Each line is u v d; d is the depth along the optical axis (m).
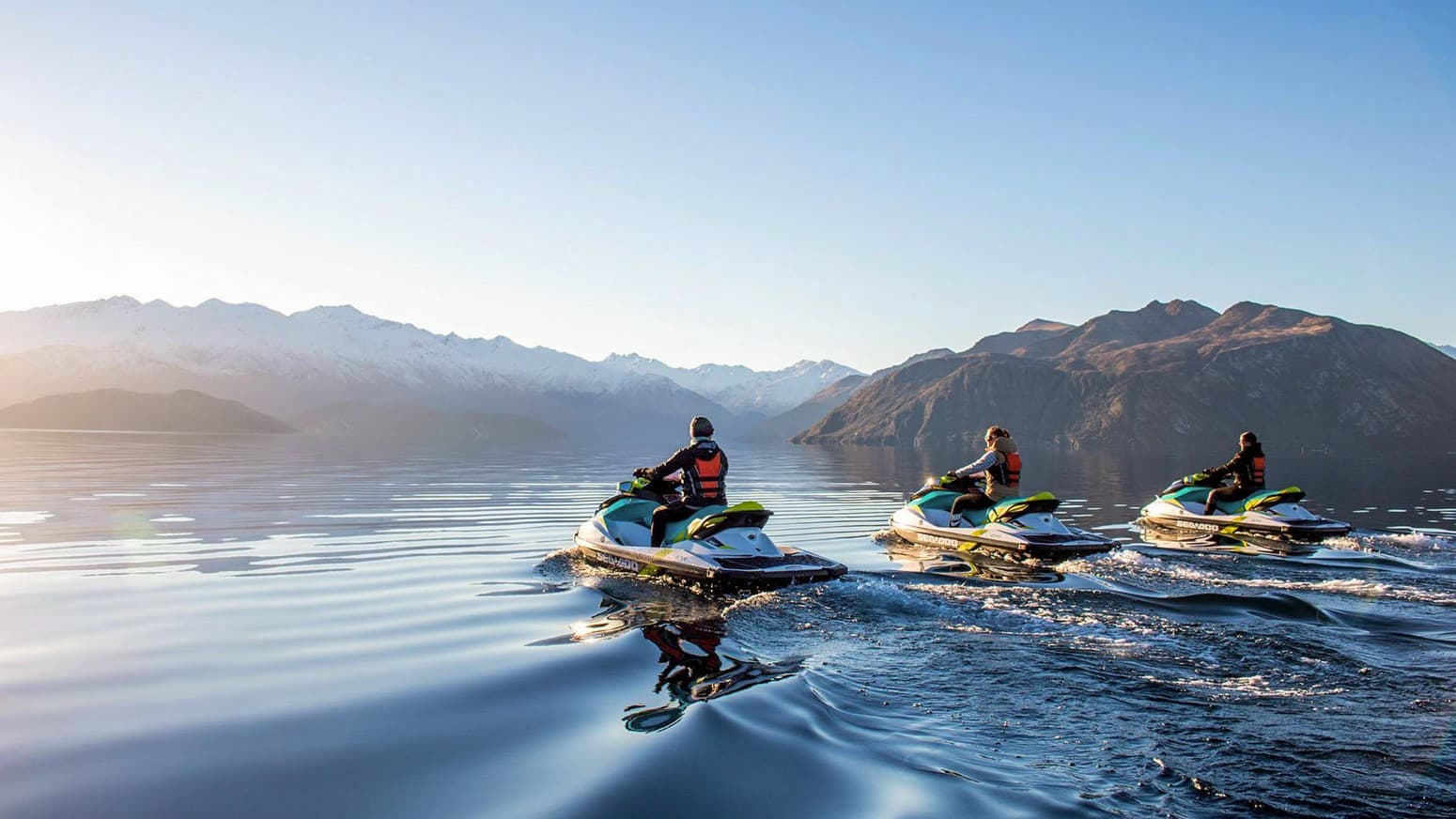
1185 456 72.69
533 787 3.79
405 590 9.05
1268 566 9.81
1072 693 5.04
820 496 24.30
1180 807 3.53
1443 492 24.38
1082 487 27.92
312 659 6.20
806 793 3.68
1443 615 7.14
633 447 97.50
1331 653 5.91
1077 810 3.50
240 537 13.39
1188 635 6.41
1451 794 3.63
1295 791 3.67
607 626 7.11
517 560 11.16
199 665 6.06
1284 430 167.88
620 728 4.57
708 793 3.69
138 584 9.37
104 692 5.40
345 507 18.41
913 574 9.82
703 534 9.32
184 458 41.81
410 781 3.89
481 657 6.20
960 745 4.24
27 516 16.22
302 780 3.92
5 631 7.15
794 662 5.77
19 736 4.57
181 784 3.89
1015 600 7.68
